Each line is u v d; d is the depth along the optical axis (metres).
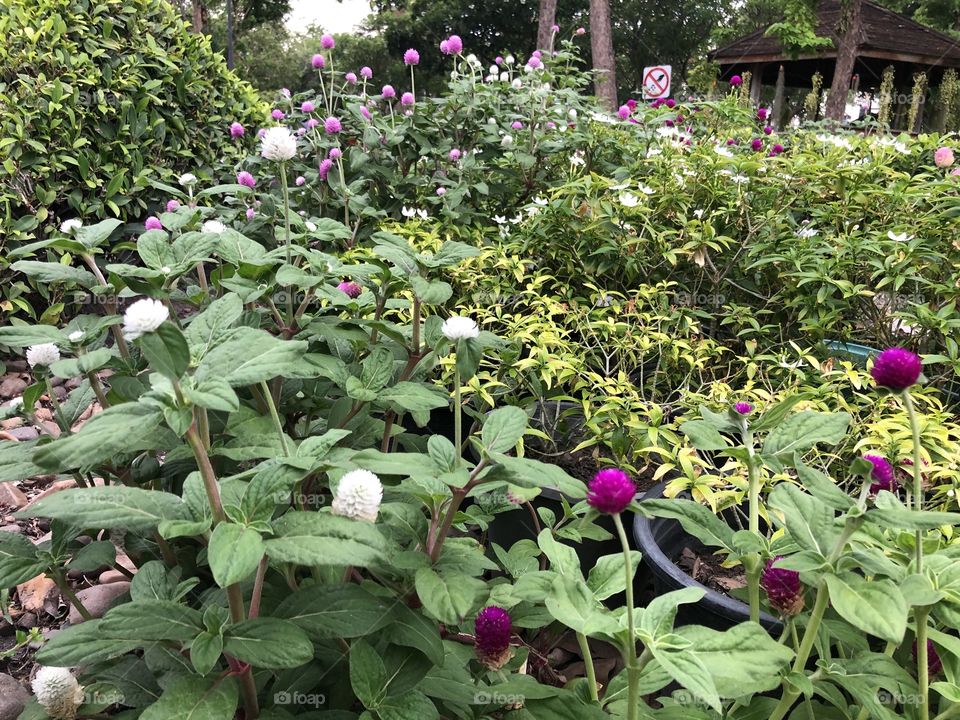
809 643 1.21
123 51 4.49
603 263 3.21
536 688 1.31
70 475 1.78
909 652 1.42
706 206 3.36
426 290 1.58
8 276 3.71
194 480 1.17
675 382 2.93
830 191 3.31
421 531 1.36
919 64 16.83
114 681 1.38
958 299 2.71
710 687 1.01
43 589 2.24
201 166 4.93
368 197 4.04
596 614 1.15
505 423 1.29
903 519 1.06
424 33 28.80
